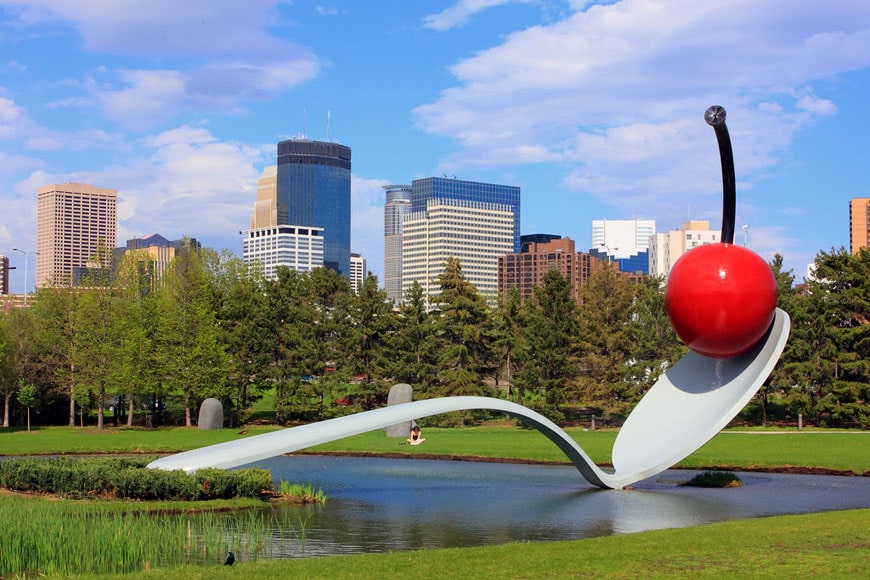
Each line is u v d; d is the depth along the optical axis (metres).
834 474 33.62
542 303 63.84
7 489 26.66
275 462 38.72
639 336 60.44
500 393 69.12
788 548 16.22
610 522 22.53
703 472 34.28
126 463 27.73
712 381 29.42
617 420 65.81
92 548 16.34
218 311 67.75
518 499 26.86
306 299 70.12
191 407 68.38
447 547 19.23
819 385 58.81
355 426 26.91
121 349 59.06
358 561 15.47
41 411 71.44
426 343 66.69
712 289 27.05
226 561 16.27
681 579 13.84
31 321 65.75
